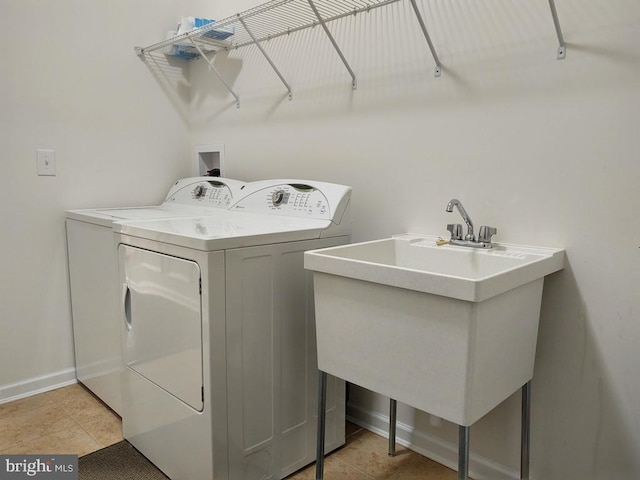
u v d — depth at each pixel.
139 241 1.67
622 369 1.36
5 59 2.08
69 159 2.32
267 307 1.56
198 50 2.34
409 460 1.81
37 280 2.28
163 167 2.70
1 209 2.14
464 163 1.63
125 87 2.50
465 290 1.04
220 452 1.46
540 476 1.55
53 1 2.21
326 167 2.08
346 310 1.33
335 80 2.00
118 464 1.76
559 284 1.45
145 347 1.70
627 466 1.38
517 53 1.47
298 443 1.72
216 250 1.39
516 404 1.56
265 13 1.96
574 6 1.35
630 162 1.29
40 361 2.32
